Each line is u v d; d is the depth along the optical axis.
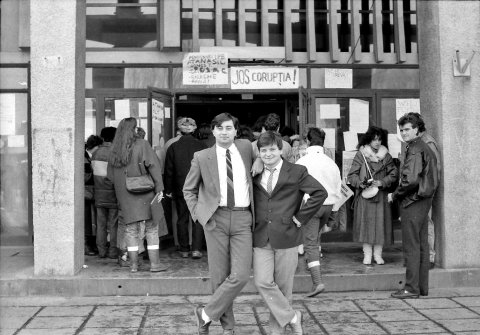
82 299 5.88
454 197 6.31
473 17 6.34
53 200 6.06
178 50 8.31
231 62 8.44
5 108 8.23
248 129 7.43
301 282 6.12
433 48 6.43
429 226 6.51
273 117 6.00
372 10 8.59
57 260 6.09
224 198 4.38
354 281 6.19
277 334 4.44
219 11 8.38
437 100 6.37
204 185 4.45
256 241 4.36
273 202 4.36
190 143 7.39
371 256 6.86
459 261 6.32
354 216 6.88
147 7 8.41
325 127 8.40
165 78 8.30
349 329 4.91
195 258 7.24
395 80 8.49
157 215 6.36
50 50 6.06
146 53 8.30
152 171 6.35
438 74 6.34
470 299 5.80
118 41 8.38
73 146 6.05
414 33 8.66
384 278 6.23
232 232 4.37
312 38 8.39
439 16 6.30
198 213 4.41
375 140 6.79
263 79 8.34
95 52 8.26
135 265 6.38
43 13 6.07
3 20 8.22
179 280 6.04
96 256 7.46
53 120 6.05
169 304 5.70
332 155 8.39
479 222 6.34
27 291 5.95
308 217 4.37
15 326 4.99
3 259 7.13
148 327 4.97
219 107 10.23
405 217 5.78
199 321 4.43
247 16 8.59
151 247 6.40
